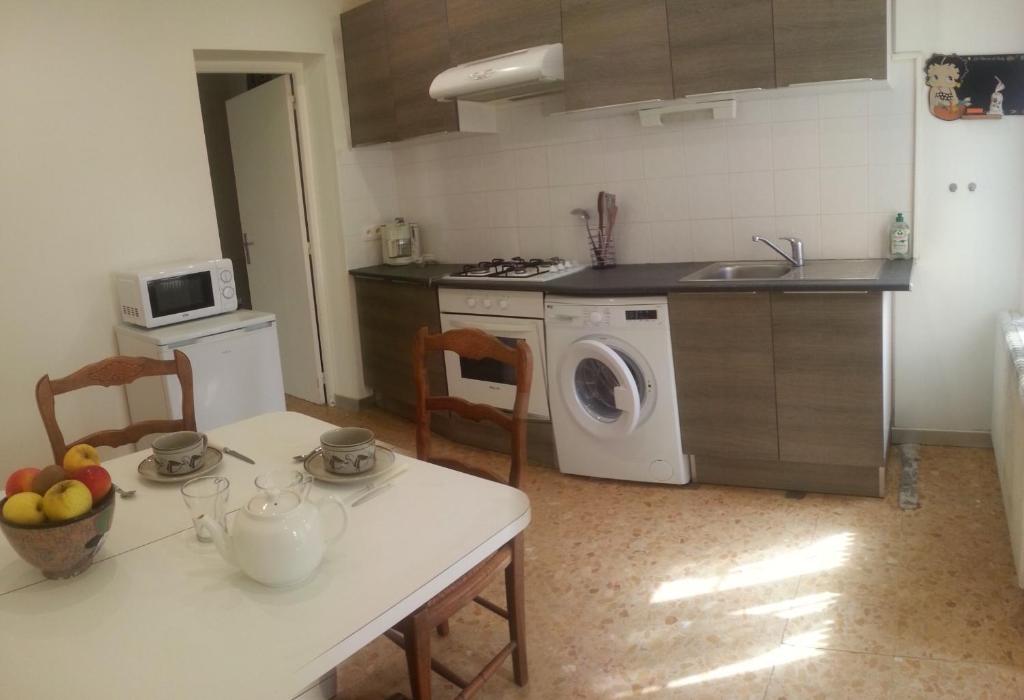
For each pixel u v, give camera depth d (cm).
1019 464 220
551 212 395
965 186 299
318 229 457
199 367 326
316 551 123
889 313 306
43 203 335
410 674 158
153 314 332
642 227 364
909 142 302
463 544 134
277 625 114
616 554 267
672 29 298
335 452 162
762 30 281
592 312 311
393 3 389
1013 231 296
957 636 207
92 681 104
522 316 338
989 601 220
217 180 574
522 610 193
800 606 227
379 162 454
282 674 104
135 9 353
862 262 310
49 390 199
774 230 333
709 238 348
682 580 247
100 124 347
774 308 279
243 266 591
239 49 391
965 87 290
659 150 352
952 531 259
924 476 301
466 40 360
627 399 303
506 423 190
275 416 216
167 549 140
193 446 174
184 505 160
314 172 450
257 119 465
